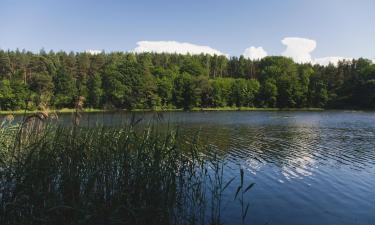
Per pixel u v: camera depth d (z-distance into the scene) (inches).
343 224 495.5
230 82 4697.3
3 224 293.6
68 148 348.8
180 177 401.7
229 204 559.2
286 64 5378.9
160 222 354.3
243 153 1049.5
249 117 2783.0
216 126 1946.4
